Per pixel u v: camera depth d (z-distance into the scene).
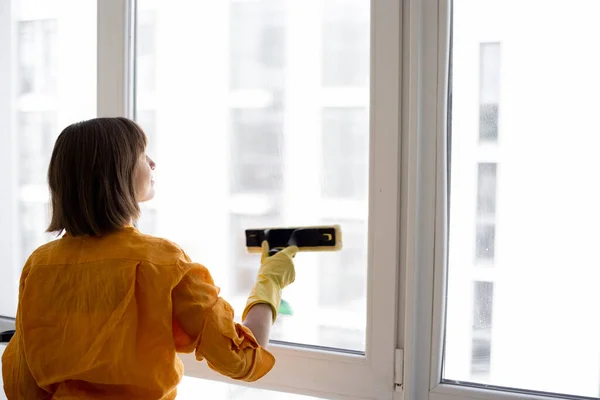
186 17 1.52
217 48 1.49
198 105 1.52
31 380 1.12
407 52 1.30
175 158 1.54
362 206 1.38
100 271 1.04
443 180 1.29
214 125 1.50
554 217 1.26
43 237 1.72
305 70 1.42
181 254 1.07
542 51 1.25
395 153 1.31
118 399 1.05
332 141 1.40
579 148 1.23
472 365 1.33
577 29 1.22
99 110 1.58
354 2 1.37
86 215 1.04
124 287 1.02
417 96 1.28
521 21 1.26
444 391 1.32
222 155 1.50
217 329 1.03
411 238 1.30
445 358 1.34
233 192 1.50
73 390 1.06
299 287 1.45
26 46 1.70
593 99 1.22
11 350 1.17
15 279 1.76
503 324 1.30
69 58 1.65
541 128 1.25
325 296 1.43
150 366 1.04
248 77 1.47
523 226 1.28
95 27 1.62
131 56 1.56
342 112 1.39
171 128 1.54
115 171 1.06
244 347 1.06
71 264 1.06
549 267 1.27
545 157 1.26
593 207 1.23
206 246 1.53
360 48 1.37
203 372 1.54
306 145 1.42
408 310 1.31
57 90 1.67
